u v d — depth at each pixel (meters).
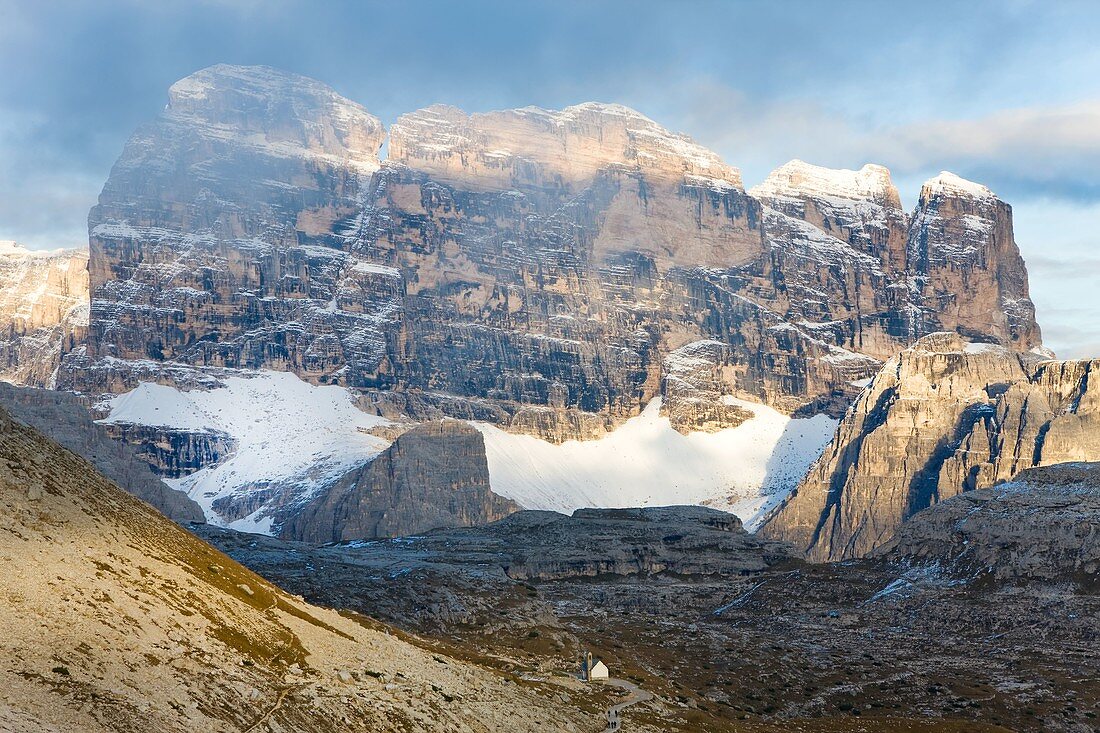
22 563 154.75
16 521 161.12
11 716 130.50
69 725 134.62
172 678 154.50
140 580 169.12
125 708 142.88
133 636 156.62
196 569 185.38
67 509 171.25
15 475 167.75
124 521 181.25
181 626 166.62
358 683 186.75
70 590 155.75
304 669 180.50
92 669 145.88
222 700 158.12
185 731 146.62
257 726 157.88
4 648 140.88
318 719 168.75
